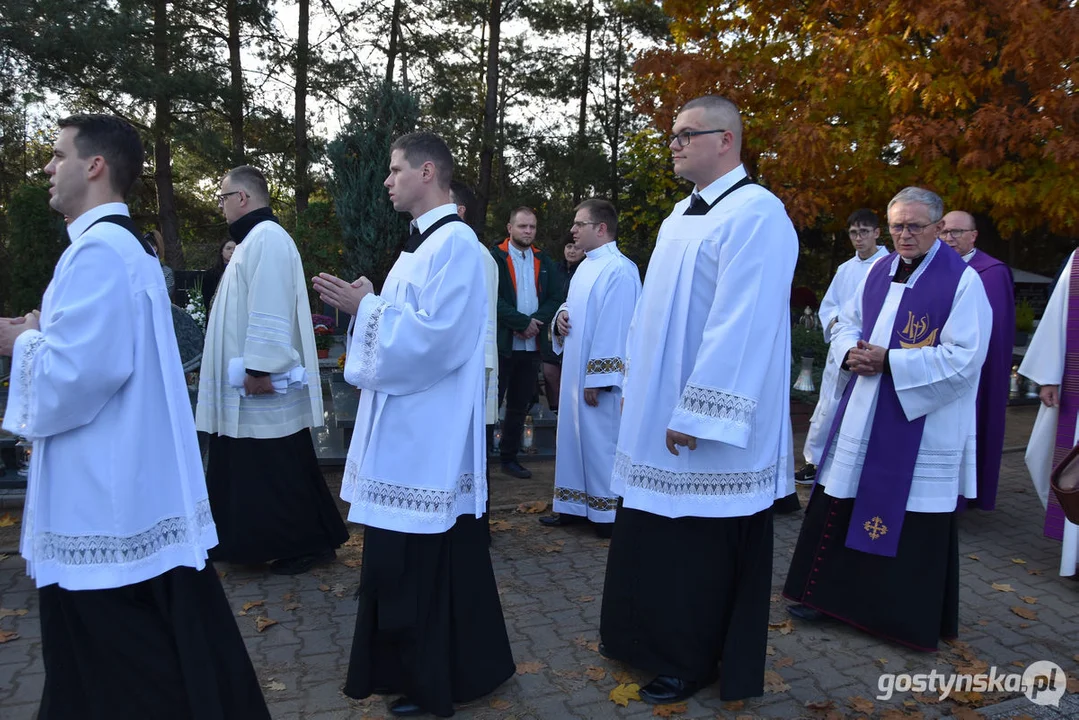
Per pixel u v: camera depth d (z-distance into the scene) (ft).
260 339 12.70
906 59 25.02
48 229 39.58
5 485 17.16
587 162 71.56
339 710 9.46
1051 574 14.29
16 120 61.41
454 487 8.74
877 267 11.95
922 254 11.41
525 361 19.57
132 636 7.03
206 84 55.06
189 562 7.20
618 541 9.86
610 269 15.46
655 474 9.22
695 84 29.55
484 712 9.45
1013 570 14.46
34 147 66.90
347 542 15.21
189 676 7.15
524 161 76.38
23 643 11.07
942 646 11.32
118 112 62.69
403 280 8.80
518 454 21.62
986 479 15.92
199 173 72.64
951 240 16.44
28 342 6.66
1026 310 45.57
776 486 9.49
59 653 7.21
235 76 64.03
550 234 71.05
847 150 26.71
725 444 9.02
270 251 12.91
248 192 13.35
